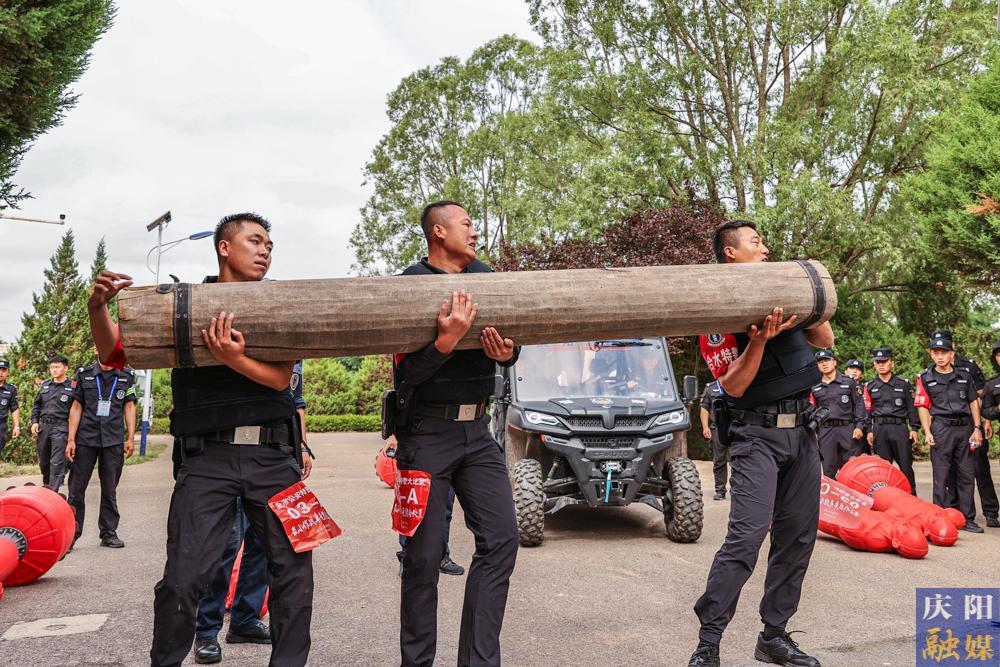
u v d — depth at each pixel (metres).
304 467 4.91
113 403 7.39
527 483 7.21
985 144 12.52
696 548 7.17
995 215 11.98
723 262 3.96
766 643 3.77
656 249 17.19
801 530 3.74
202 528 3.00
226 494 3.06
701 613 3.59
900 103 18.52
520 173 24.69
